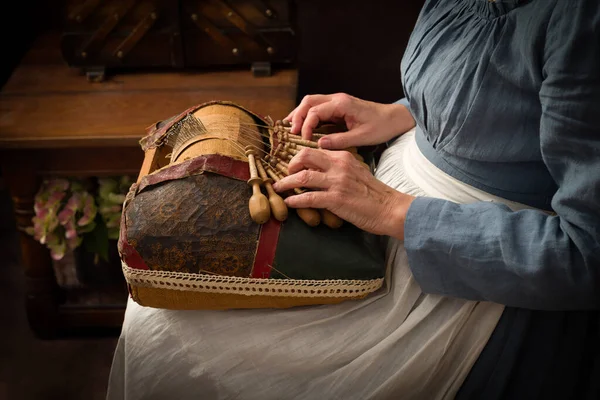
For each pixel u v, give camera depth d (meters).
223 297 1.00
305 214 0.98
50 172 1.60
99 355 1.74
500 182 1.01
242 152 1.08
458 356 1.02
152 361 1.07
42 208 1.62
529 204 1.02
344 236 1.01
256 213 0.95
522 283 0.92
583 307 0.94
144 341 1.07
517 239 0.92
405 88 1.14
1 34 2.11
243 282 0.98
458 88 0.99
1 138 1.54
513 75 0.93
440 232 0.95
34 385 1.66
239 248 0.96
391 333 1.03
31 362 1.72
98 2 1.68
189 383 1.06
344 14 2.14
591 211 0.87
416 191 1.09
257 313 1.06
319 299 1.02
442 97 1.02
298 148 1.13
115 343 1.78
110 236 1.69
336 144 1.19
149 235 0.96
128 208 1.00
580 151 0.86
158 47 1.75
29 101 1.68
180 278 0.97
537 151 0.96
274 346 1.03
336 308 1.06
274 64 1.82
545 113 0.88
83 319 1.77
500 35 0.95
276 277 0.98
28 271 1.70
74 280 1.77
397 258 1.06
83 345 1.77
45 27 2.14
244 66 1.83
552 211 1.02
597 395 1.02
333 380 1.02
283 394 1.04
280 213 0.96
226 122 1.15
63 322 1.78
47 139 1.54
